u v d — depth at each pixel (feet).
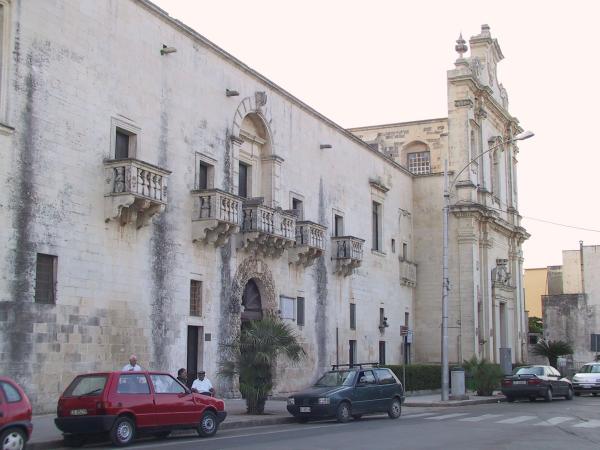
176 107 88.02
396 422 75.92
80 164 72.74
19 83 66.39
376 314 140.36
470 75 161.38
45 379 66.80
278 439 58.29
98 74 75.97
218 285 93.30
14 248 64.69
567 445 55.01
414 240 162.91
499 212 180.55
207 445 53.78
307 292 116.16
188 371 87.45
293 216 106.73
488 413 89.10
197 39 92.38
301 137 117.80
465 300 157.79
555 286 284.61
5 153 64.44
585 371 137.59
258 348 79.30
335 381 79.25
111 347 74.84
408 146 182.29
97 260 73.92
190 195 89.40
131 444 55.47
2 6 65.62
